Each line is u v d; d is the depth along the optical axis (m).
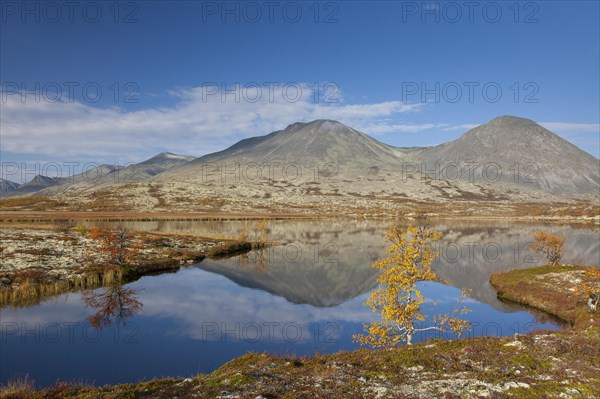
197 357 27.52
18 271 46.34
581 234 119.81
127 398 13.53
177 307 40.94
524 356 17.58
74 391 14.88
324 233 122.56
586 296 38.88
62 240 72.25
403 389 14.05
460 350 19.42
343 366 17.39
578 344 19.31
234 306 43.16
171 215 172.25
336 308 44.62
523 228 142.75
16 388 15.33
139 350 28.39
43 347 28.20
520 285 49.12
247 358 20.56
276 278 59.50
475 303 44.53
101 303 40.50
